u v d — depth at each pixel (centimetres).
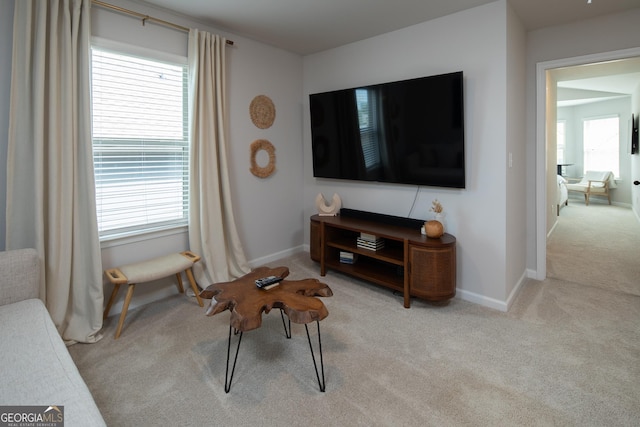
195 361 206
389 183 337
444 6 267
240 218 360
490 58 261
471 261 286
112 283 259
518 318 256
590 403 167
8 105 214
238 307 172
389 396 174
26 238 219
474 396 173
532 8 266
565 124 888
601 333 233
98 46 246
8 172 210
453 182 281
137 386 183
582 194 871
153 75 281
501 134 261
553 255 411
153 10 273
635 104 634
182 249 310
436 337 231
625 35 271
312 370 196
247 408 167
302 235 435
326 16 289
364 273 316
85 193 236
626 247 436
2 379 119
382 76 332
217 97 310
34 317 163
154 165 288
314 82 399
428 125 287
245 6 272
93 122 250
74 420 102
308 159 418
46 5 213
